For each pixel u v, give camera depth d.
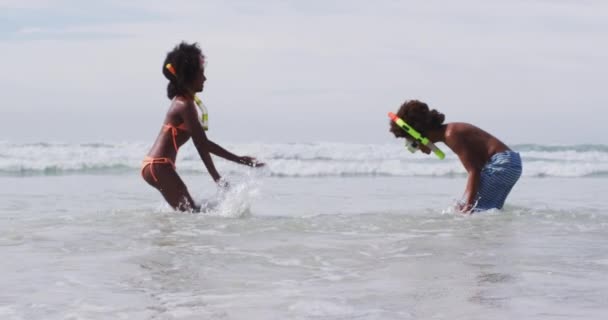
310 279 3.71
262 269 3.98
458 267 4.03
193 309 3.08
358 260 4.25
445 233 5.36
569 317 2.92
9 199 8.12
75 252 4.46
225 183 6.45
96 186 10.29
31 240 4.90
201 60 6.43
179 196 6.48
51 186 10.26
